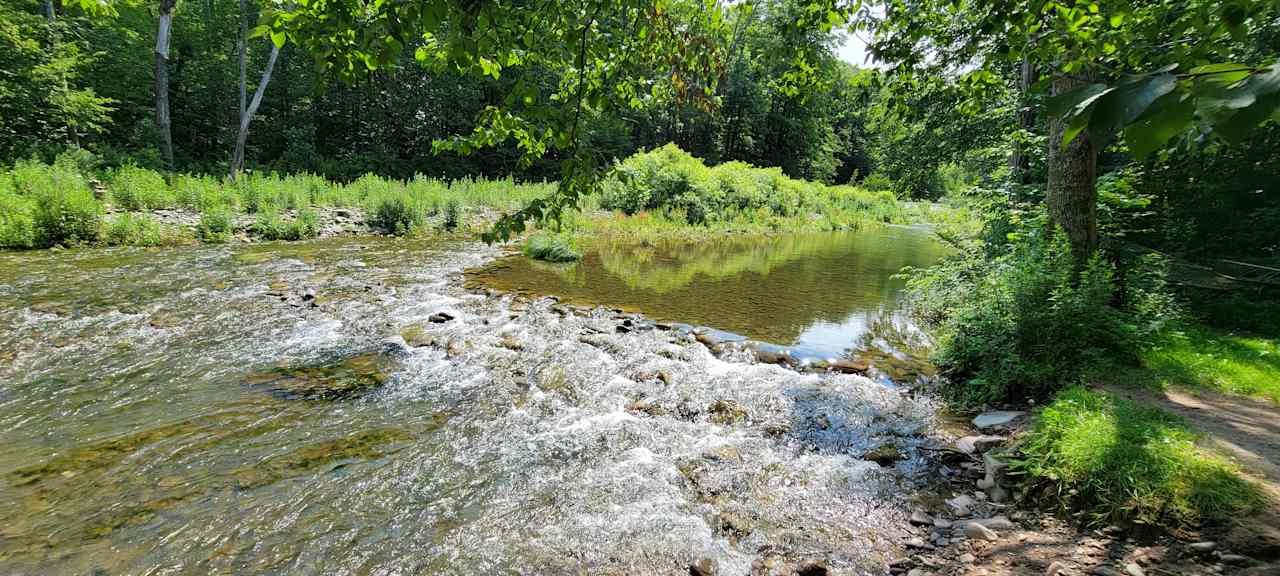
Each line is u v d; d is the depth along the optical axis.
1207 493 3.17
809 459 4.58
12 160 16.05
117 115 27.27
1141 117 0.80
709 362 6.67
